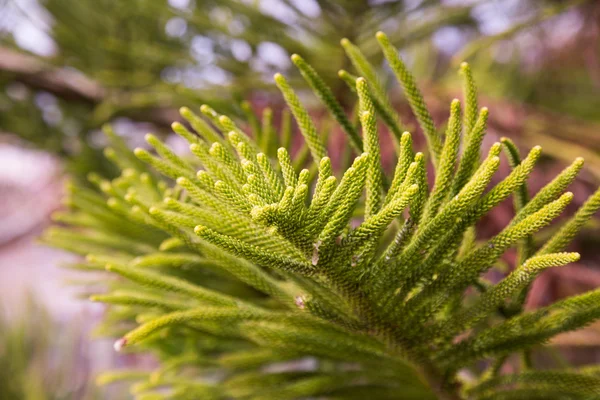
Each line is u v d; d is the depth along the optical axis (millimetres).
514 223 448
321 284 451
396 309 460
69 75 1199
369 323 467
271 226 393
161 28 1097
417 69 1171
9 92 1283
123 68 1097
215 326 542
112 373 621
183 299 563
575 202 1006
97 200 608
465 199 415
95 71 1068
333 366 675
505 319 507
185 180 420
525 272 434
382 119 498
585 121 1081
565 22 1197
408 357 497
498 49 1263
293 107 459
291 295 490
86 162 1276
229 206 427
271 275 541
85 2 1030
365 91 432
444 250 443
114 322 644
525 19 853
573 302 459
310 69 479
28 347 1258
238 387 567
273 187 399
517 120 983
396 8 822
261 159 401
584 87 1276
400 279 442
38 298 1357
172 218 440
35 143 1325
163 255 516
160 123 1193
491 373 526
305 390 552
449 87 1015
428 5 832
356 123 555
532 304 883
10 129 1301
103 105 1082
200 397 566
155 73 1098
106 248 625
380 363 525
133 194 494
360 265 432
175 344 705
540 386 517
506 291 446
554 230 726
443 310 508
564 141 980
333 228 403
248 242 421
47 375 1248
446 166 436
